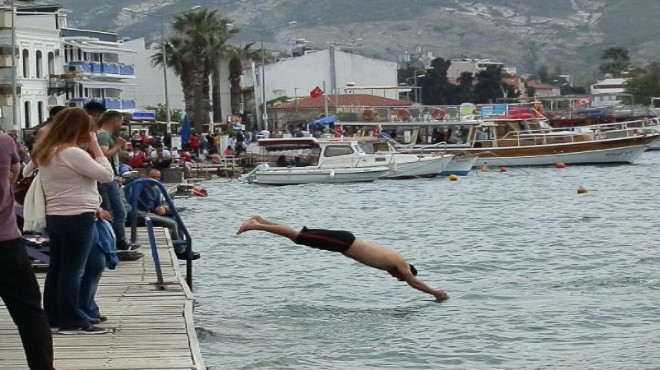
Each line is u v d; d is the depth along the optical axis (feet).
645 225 221.87
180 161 410.72
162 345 77.51
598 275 140.56
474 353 93.40
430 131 458.50
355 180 392.06
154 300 95.61
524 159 454.81
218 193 358.64
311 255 164.76
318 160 409.49
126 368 70.85
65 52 584.40
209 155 482.28
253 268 152.46
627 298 119.34
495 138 456.45
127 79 644.69
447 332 101.86
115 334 81.20
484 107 495.41
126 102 631.15
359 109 504.02
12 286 62.90
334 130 474.90
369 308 115.96
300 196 339.98
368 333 102.06
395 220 252.01
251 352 94.02
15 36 475.31
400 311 114.01
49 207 77.30
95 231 82.53
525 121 472.85
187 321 85.30
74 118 77.05
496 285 133.39
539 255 168.66
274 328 104.94
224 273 147.95
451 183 383.45
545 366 88.69
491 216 255.09
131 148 270.26
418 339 98.99
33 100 522.47
